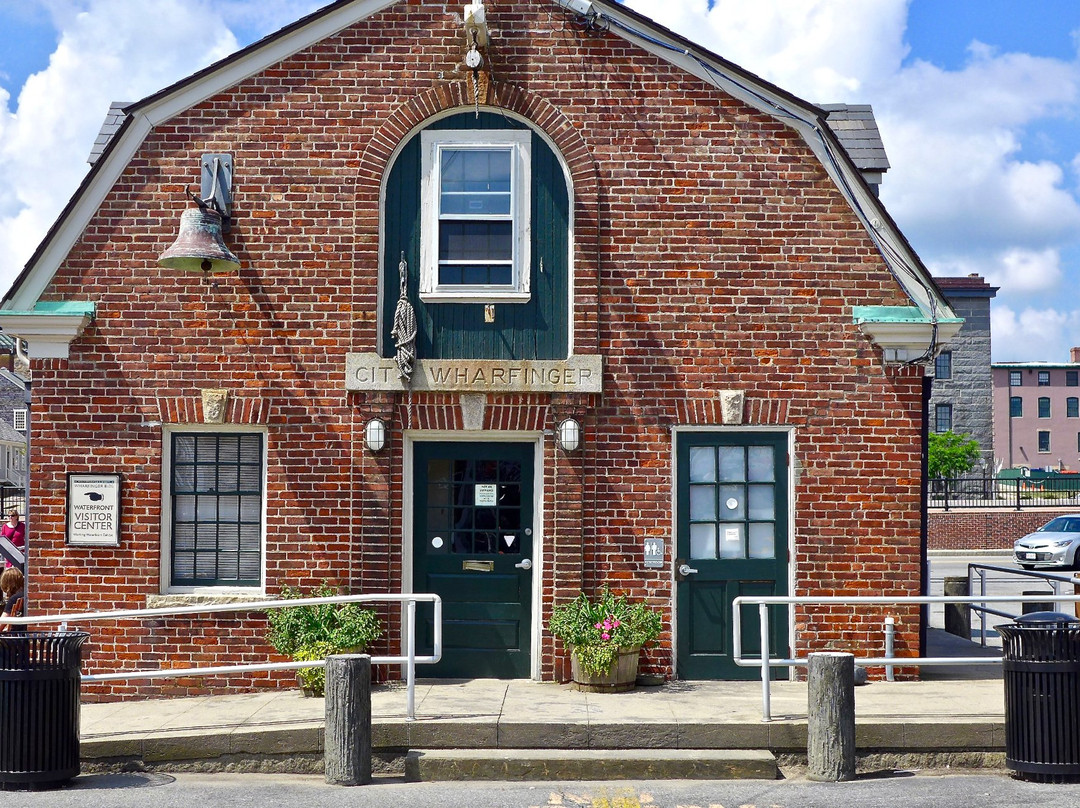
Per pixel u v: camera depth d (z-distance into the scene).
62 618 8.99
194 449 10.75
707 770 8.36
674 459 10.52
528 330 10.61
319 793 7.94
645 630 10.02
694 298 10.59
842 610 10.44
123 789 8.09
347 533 10.52
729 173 10.64
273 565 10.50
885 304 10.60
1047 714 8.12
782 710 9.09
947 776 8.43
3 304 10.55
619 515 10.50
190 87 10.66
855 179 10.59
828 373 10.57
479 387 10.43
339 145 10.68
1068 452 66.00
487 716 8.84
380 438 10.39
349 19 10.66
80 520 10.55
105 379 10.62
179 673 8.95
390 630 10.45
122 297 10.66
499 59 10.66
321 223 10.66
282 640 10.15
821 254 10.62
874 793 7.87
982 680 10.52
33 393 10.62
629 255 10.60
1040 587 21.92
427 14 10.69
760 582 10.51
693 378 10.55
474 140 10.70
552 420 10.50
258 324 10.63
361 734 8.26
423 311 10.63
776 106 10.57
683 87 10.66
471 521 10.69
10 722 8.10
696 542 10.55
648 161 10.63
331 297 10.63
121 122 11.94
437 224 10.65
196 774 8.61
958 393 45.62
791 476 10.52
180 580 10.68
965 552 31.89
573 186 10.62
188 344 10.63
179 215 10.68
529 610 10.62
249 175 10.68
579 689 9.97
